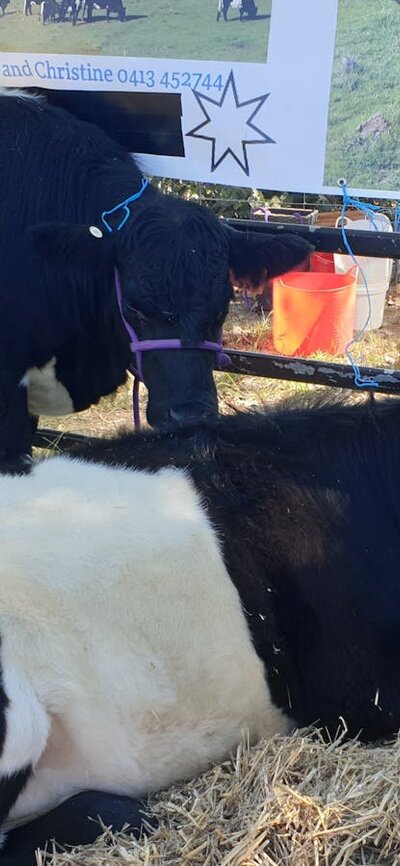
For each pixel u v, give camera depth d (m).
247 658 2.43
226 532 2.48
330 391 3.02
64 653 2.25
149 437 2.78
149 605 2.35
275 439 2.72
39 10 4.18
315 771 2.35
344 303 6.39
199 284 3.54
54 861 2.21
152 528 2.42
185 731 2.41
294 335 6.45
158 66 4.04
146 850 2.18
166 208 3.73
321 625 2.52
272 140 3.96
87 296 3.85
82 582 2.31
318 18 3.67
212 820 2.28
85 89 4.23
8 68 4.37
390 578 2.56
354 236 4.01
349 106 3.77
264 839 2.21
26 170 3.95
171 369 3.52
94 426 5.74
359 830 2.20
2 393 4.00
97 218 3.87
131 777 2.38
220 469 2.62
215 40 3.89
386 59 3.61
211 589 2.41
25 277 3.87
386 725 2.60
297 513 2.56
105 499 2.48
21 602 2.25
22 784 2.24
